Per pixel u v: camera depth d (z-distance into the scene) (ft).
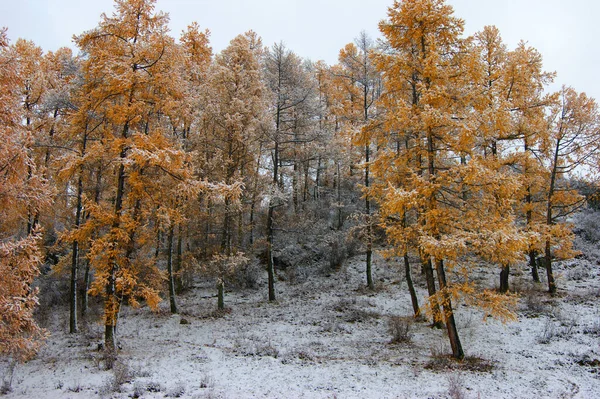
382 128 33.86
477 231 27.14
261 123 51.16
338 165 71.82
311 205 79.30
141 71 32.53
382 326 40.47
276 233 70.28
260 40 64.95
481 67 28.63
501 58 48.11
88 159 31.76
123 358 30.89
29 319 20.58
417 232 30.14
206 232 52.37
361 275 62.54
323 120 74.79
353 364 28.99
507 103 27.04
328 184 91.30
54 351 35.17
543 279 54.24
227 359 31.04
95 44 32.35
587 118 45.57
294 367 28.58
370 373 26.71
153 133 33.96
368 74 55.88
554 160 49.03
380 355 31.19
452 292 27.37
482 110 28.48
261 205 61.98
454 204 29.68
